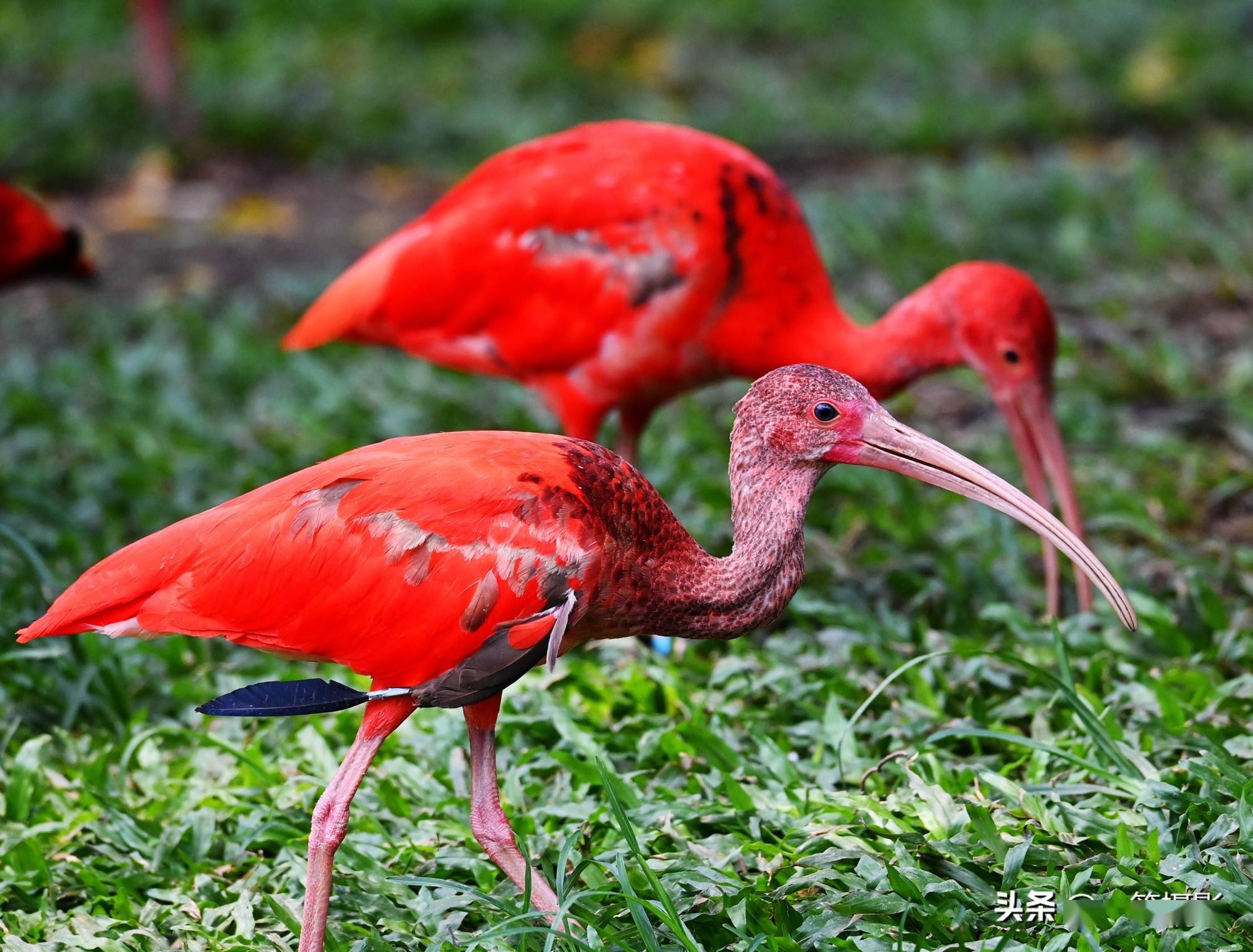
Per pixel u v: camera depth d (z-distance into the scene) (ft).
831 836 26.35
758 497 25.89
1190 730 28.99
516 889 25.41
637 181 35.83
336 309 38.45
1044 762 28.50
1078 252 59.57
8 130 78.48
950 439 46.34
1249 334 51.96
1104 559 37.58
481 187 37.65
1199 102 80.02
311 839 23.82
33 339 58.95
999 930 23.50
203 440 47.29
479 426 47.88
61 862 28.04
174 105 79.77
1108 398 47.78
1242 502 41.29
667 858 26.12
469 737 25.82
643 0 97.45
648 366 36.70
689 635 26.07
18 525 41.24
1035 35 88.99
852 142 77.61
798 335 36.50
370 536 23.89
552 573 24.00
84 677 32.81
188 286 63.77
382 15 96.48
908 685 32.37
